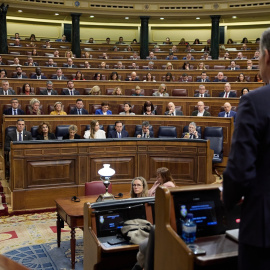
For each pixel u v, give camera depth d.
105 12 16.00
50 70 11.57
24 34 18.84
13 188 6.12
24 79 10.03
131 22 19.58
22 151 6.15
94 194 5.26
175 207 2.09
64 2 15.57
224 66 13.29
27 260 4.49
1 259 1.51
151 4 16.03
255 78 11.42
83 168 6.52
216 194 2.22
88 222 3.41
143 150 6.79
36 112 8.30
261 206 1.54
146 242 2.53
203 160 6.68
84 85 10.51
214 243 1.97
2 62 12.75
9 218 5.96
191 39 19.69
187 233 1.98
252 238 1.54
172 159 6.79
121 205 3.48
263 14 15.74
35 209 6.25
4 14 14.72
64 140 6.39
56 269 4.29
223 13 15.77
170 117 8.48
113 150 6.67
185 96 10.52
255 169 1.53
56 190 6.36
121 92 10.69
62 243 5.04
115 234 3.47
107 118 8.29
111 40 19.80
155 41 19.81
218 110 9.46
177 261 1.87
